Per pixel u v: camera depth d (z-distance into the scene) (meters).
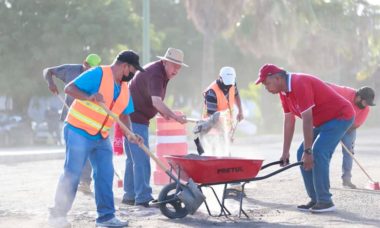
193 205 18.73
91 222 19.56
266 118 92.50
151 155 18.81
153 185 28.02
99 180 18.62
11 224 19.33
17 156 43.84
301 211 21.25
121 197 24.83
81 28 70.06
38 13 71.69
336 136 20.50
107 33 71.81
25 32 71.06
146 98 21.84
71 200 18.53
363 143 61.72
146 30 61.22
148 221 19.56
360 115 25.91
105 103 18.05
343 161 27.00
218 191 23.95
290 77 19.91
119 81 18.27
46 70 25.59
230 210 21.47
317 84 20.31
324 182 20.70
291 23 81.44
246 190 26.09
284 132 20.98
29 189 27.88
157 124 27.81
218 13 74.06
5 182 30.69
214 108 24.42
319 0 90.25
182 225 18.91
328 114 20.42
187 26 96.19
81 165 18.34
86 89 17.81
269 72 19.95
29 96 73.50
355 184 28.02
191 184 18.86
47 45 71.00
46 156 46.06
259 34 80.50
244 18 80.19
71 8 72.25
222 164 18.84
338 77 100.88
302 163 19.75
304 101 19.72
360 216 20.19
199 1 74.25
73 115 18.31
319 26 88.12
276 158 43.25
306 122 19.75
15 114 73.81
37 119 77.94
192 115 77.94
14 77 70.88
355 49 97.06
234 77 24.34
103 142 18.64
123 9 73.19
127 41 73.25
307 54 89.62
